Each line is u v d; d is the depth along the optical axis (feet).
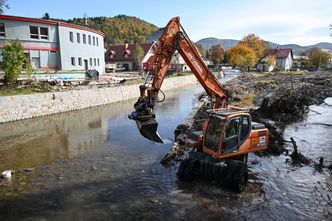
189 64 36.29
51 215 26.09
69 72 86.99
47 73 80.59
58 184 32.50
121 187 31.73
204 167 31.63
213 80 38.14
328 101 89.56
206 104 83.15
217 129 30.68
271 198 28.91
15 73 67.56
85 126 60.59
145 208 27.25
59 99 72.74
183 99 103.30
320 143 46.93
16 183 32.71
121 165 38.34
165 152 43.68
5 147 45.98
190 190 30.78
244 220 25.04
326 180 33.14
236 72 265.13
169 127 60.54
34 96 66.39
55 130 56.80
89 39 125.80
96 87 88.02
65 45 109.70
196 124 52.70
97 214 26.27
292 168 36.70
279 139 46.16
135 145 47.29
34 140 49.96
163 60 33.37
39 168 37.35
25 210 26.94
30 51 99.76
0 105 59.72
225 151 30.19
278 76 181.37
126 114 73.41
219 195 29.53
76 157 41.63
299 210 26.68
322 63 258.98
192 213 26.27
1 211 26.73
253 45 287.69
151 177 34.32
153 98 32.22
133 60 206.28
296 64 300.20
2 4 94.99
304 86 117.60
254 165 37.76
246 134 32.01
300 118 65.26
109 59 215.31
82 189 31.30
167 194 29.96
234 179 29.50
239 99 93.09
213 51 375.66
